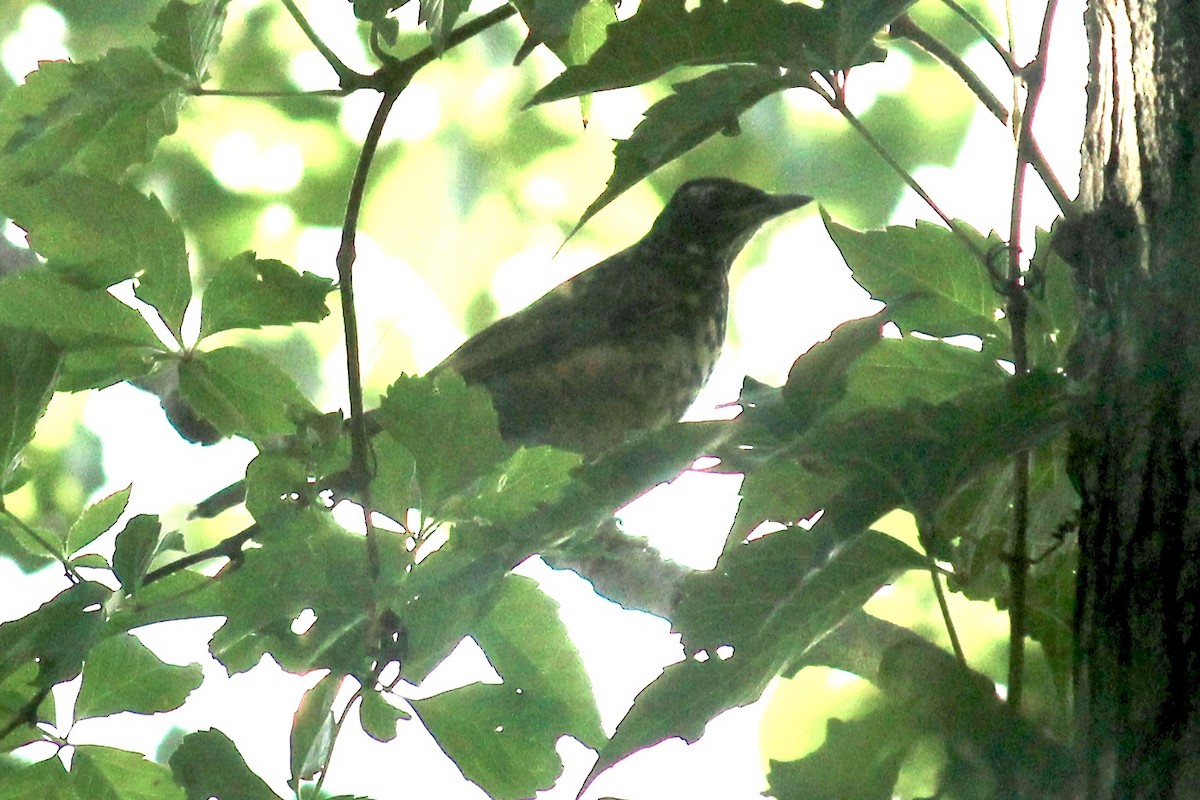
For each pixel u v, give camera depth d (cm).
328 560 483
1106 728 366
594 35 590
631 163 450
